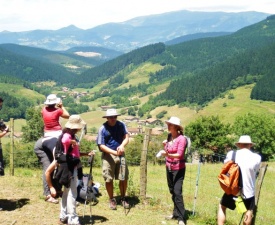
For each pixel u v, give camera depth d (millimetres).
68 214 8531
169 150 9617
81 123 8391
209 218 10344
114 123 9922
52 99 10164
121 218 9609
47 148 10070
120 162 10008
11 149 14750
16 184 12375
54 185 10367
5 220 8773
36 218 9039
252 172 8188
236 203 8156
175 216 9930
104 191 12141
